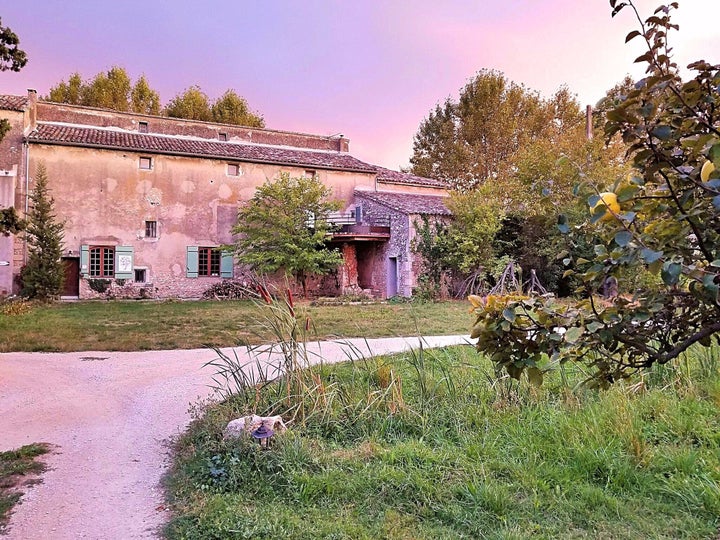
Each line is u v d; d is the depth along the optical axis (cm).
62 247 1803
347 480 356
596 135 1850
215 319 1351
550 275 1838
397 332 1095
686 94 143
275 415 477
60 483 378
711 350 565
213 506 326
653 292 161
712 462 368
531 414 473
